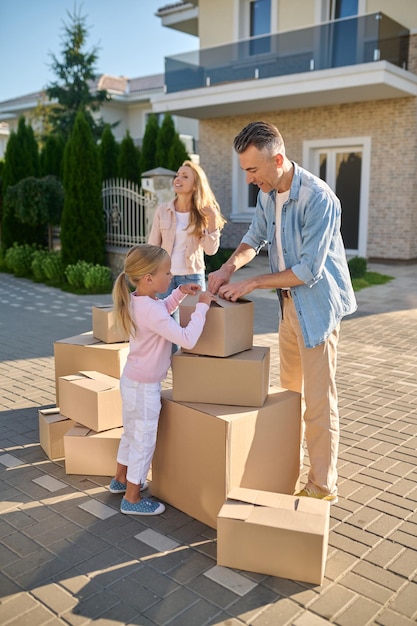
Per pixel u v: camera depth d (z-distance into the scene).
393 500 3.15
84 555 2.64
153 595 2.36
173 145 11.95
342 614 2.25
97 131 25.48
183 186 4.25
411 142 12.95
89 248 11.00
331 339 2.96
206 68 14.71
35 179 11.89
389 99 13.09
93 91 27.06
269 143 2.72
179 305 2.98
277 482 3.01
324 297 2.88
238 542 2.49
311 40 12.82
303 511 2.52
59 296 10.01
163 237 4.42
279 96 12.93
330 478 3.04
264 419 2.83
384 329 7.38
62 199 12.03
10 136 13.22
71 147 10.82
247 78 14.04
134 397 2.89
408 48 13.20
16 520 2.94
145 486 3.29
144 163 12.68
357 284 10.52
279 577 2.47
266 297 9.84
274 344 6.68
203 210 4.32
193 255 4.42
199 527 2.87
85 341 3.99
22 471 3.49
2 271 13.46
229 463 2.69
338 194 14.45
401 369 5.64
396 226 13.42
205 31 16.62
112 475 3.42
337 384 5.16
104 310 3.92
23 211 11.91
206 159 16.52
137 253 2.85
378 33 11.87
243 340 2.96
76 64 25.78
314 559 2.39
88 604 2.30
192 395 2.92
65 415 3.67
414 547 2.71
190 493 2.93
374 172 13.56
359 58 12.20
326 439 3.01
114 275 11.34
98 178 10.99
